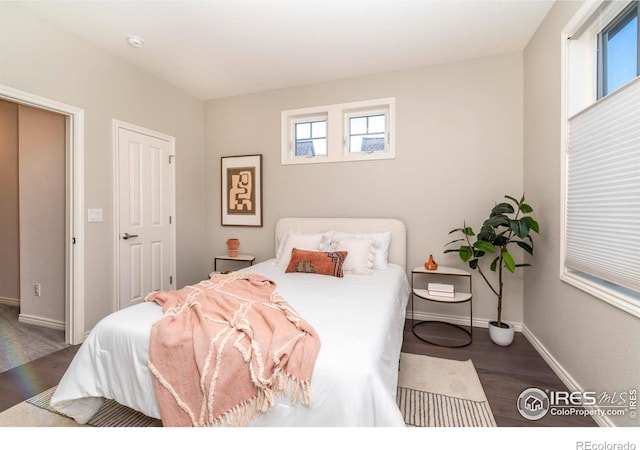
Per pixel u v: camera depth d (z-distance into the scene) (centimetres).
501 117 281
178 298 170
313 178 349
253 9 217
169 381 126
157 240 329
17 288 344
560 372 196
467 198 293
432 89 301
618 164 143
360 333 133
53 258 277
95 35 247
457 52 278
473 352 236
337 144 336
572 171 187
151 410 131
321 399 108
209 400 118
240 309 151
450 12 221
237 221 383
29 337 259
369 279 241
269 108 365
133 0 206
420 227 309
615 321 142
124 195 290
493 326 255
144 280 313
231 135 384
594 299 160
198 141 389
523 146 274
